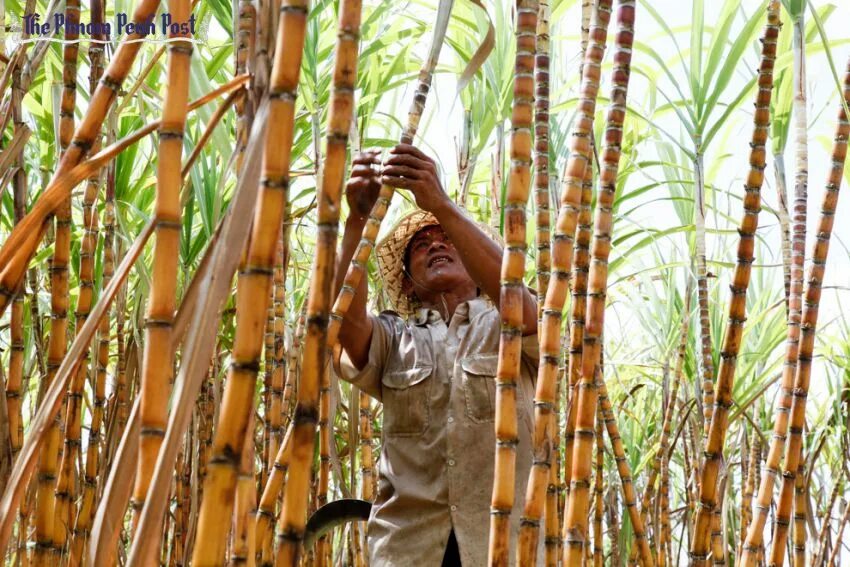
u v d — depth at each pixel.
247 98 0.98
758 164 1.31
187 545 2.18
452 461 2.04
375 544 2.07
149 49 2.36
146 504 0.80
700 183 2.39
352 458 2.50
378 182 1.93
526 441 2.07
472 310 2.21
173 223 0.88
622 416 4.71
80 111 2.47
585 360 1.22
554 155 2.91
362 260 1.55
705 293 2.07
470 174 2.77
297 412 0.90
